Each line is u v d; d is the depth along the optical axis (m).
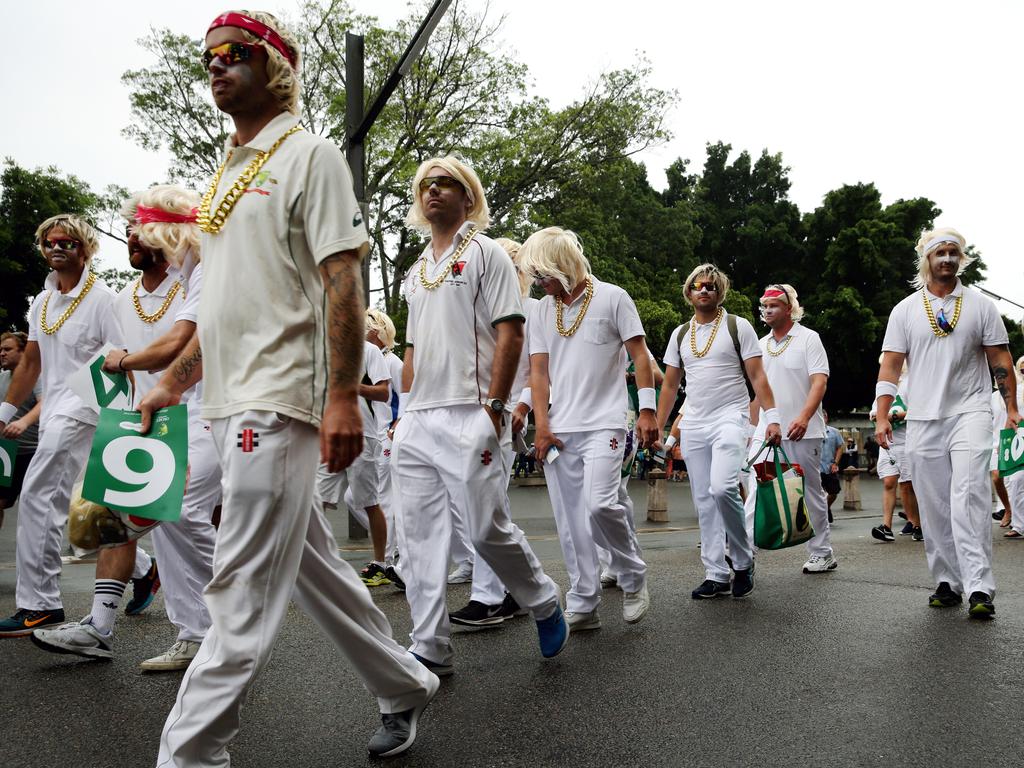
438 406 4.11
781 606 5.95
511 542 4.14
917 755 3.12
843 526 13.58
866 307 39.06
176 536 4.35
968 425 5.70
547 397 5.37
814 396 7.33
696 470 6.46
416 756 3.15
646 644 4.85
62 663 4.49
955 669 4.25
